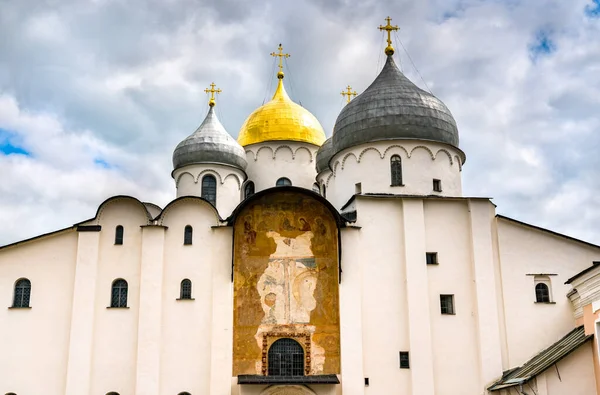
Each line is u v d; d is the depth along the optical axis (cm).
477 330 4103
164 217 4172
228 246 4116
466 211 4319
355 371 3922
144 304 4003
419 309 4081
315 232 4178
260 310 4031
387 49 5069
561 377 3538
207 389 3900
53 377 3934
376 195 4275
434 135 4609
